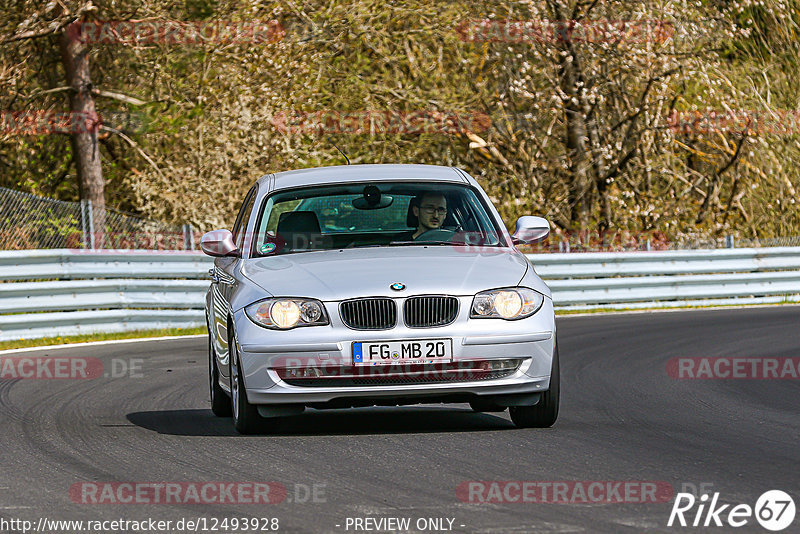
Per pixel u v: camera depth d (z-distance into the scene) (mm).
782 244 75000
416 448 21203
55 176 82312
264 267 24156
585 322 54438
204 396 30500
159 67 73312
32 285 48000
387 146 76688
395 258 23859
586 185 79000
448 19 74562
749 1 78500
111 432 24125
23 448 22328
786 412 26047
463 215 25828
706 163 85125
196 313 53062
